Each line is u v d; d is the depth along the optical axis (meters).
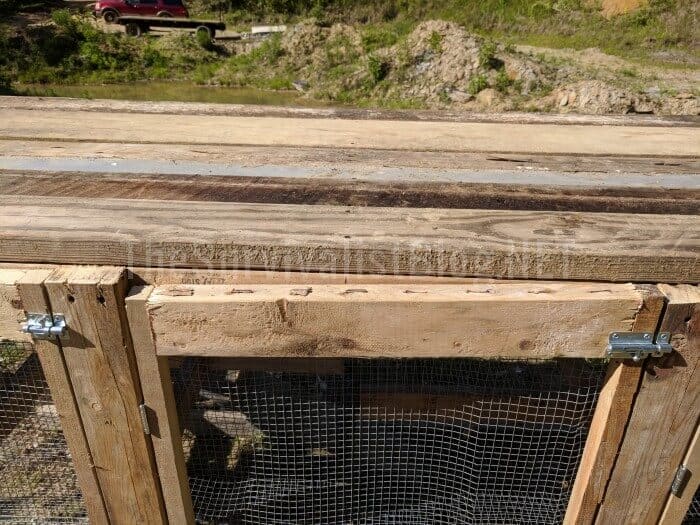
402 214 1.50
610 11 18.47
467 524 1.90
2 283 1.26
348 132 2.34
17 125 2.34
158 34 17.59
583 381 1.70
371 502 1.97
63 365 1.33
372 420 1.96
